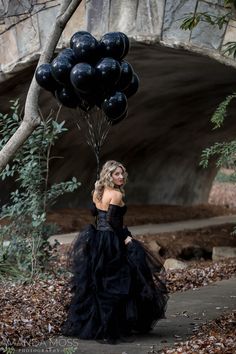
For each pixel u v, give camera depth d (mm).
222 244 14797
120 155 17922
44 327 6188
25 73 10578
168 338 5859
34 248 9148
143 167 19375
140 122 16078
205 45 8594
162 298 6027
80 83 5418
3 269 9023
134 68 11648
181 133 18266
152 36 8883
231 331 5926
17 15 10164
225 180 25141
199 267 10945
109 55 5617
